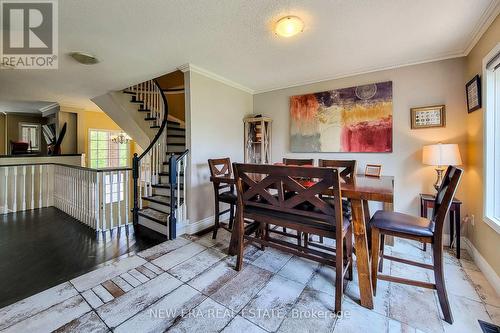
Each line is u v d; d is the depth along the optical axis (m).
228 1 1.73
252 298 1.71
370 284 1.61
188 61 2.89
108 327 1.43
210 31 2.16
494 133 2.03
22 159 4.45
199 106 3.20
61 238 2.91
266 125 4.04
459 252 2.34
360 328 1.43
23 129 6.90
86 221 3.46
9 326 1.43
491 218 1.95
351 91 3.32
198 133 3.20
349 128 3.34
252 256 2.36
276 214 1.89
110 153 7.00
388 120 3.05
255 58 2.78
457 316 1.53
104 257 2.38
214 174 2.84
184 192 3.13
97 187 3.12
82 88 4.09
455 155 2.40
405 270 2.11
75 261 2.29
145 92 4.68
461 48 2.50
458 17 1.93
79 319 1.49
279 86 3.91
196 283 1.89
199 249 2.56
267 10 1.85
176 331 1.40
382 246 2.03
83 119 6.03
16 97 4.77
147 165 3.75
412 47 2.49
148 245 2.69
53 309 1.58
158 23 2.02
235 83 3.74
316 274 2.04
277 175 1.77
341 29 2.12
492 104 2.03
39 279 1.96
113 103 4.48
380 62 2.90
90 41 2.34
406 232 1.61
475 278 1.97
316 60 2.84
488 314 1.54
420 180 2.88
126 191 3.36
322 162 2.67
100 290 1.80
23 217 3.82
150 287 1.84
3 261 2.29
